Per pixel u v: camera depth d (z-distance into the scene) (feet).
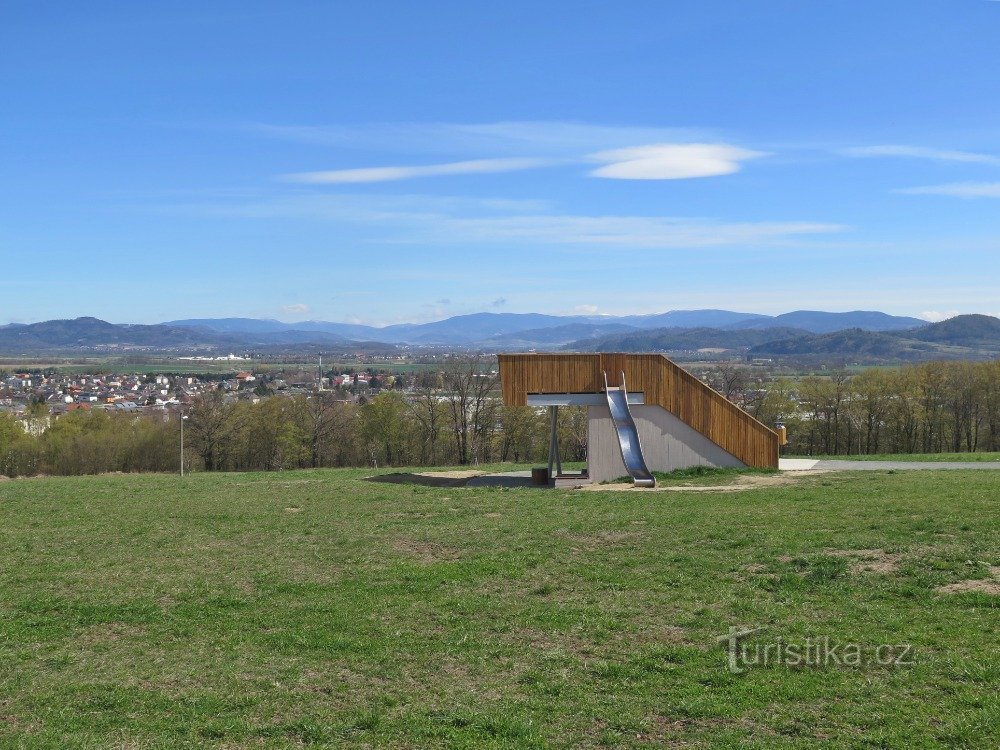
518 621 43.37
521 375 104.42
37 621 47.67
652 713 31.83
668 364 104.83
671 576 49.93
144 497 98.43
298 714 33.47
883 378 233.14
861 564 48.73
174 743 31.22
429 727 31.53
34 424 262.67
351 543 65.67
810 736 29.04
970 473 91.76
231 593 51.93
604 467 103.09
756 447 104.47
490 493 91.71
